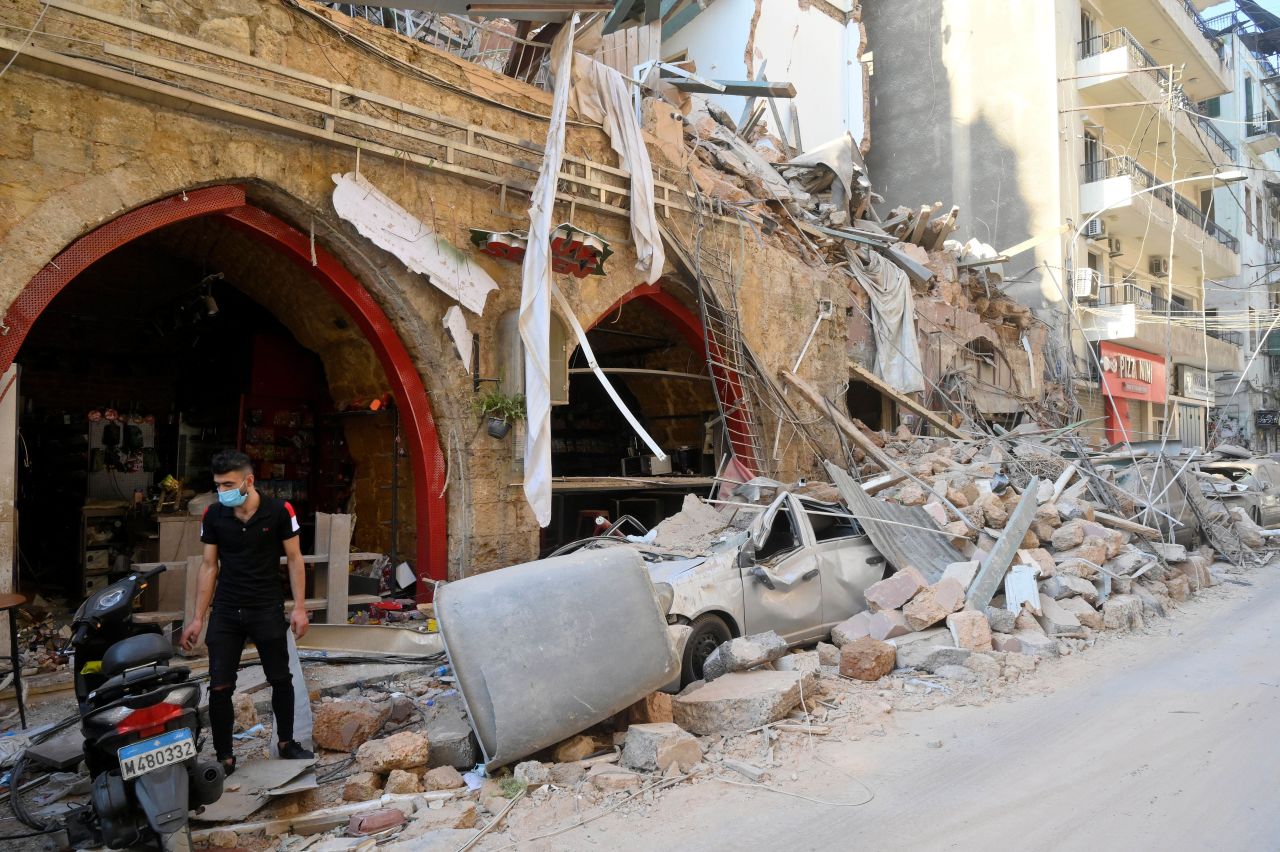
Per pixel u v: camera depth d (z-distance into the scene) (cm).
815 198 1767
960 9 2703
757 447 1266
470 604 485
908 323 1661
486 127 946
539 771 467
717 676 620
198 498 804
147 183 689
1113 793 442
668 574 678
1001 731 545
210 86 718
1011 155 2567
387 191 848
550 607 494
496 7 816
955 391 1852
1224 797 433
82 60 642
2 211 615
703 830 412
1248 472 1580
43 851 398
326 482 1095
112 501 1003
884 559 835
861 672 659
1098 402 2508
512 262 955
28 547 1045
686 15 2386
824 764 493
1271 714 564
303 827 422
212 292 1120
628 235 1103
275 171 767
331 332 972
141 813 370
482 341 922
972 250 2227
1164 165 3086
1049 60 2509
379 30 857
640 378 1549
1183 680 652
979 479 1125
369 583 863
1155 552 1055
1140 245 2844
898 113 2841
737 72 2280
